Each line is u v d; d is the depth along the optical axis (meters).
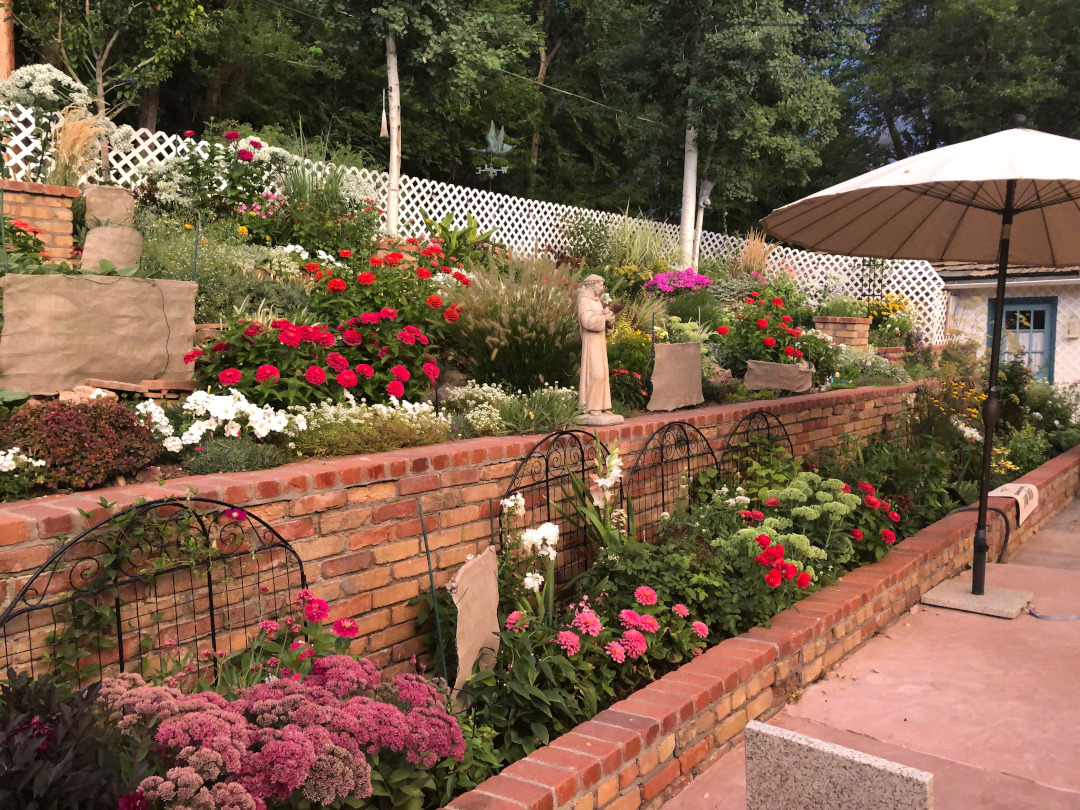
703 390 7.29
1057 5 22.88
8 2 9.05
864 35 14.84
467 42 10.82
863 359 11.42
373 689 2.75
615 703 3.49
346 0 10.37
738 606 4.28
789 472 6.29
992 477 8.98
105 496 2.94
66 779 1.79
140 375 4.34
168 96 15.29
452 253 9.06
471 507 4.11
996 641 4.89
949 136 25.70
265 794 2.12
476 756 2.96
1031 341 15.71
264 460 3.65
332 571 3.43
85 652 2.63
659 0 13.62
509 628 3.52
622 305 9.42
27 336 3.94
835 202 5.58
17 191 5.92
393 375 4.83
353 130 16.28
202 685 2.86
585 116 21.95
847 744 3.65
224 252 6.46
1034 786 3.25
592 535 4.75
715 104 13.18
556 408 5.10
